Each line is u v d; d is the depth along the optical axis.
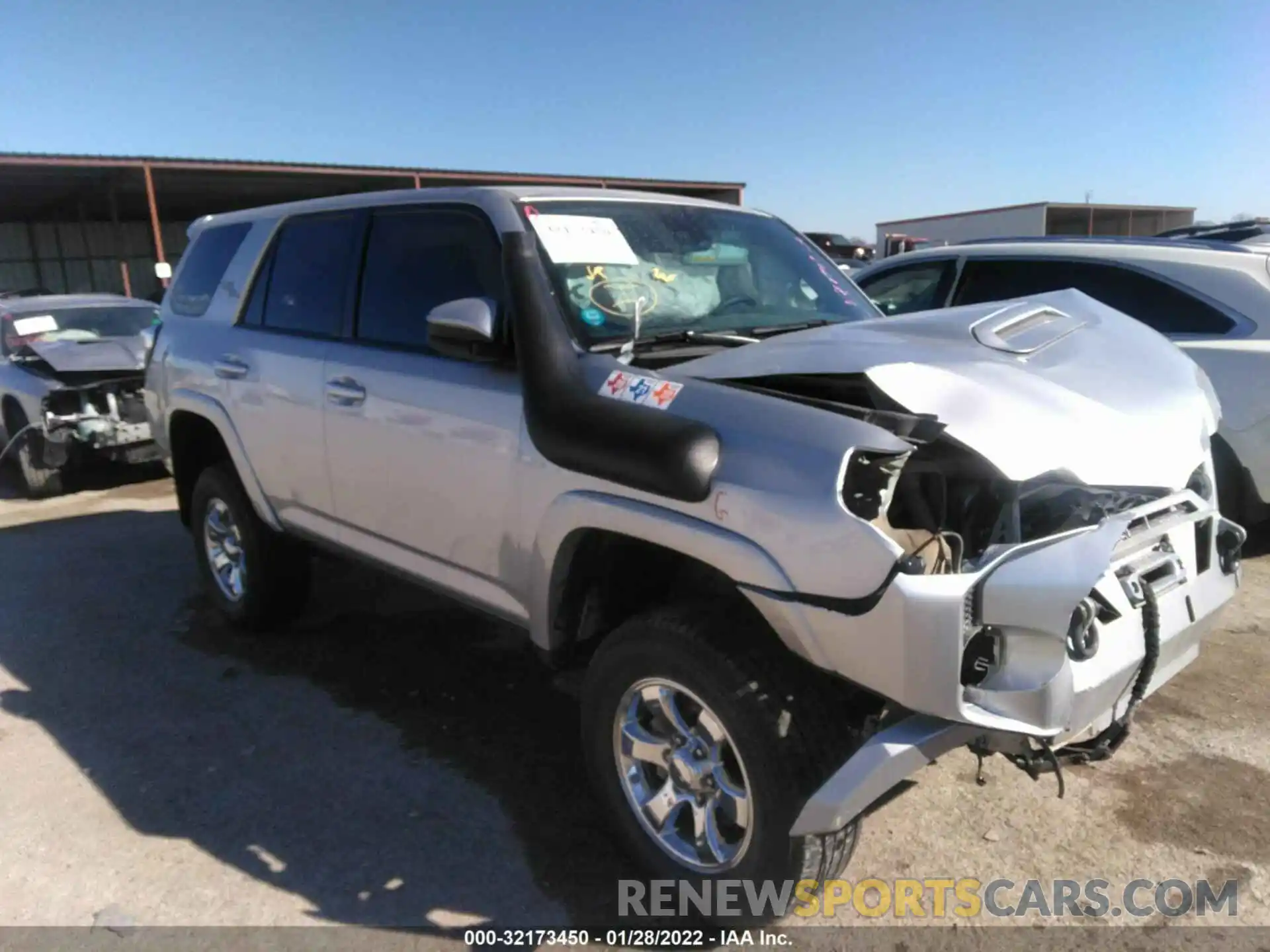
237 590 4.98
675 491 2.47
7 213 29.66
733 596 2.71
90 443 8.17
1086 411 2.62
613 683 2.80
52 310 9.34
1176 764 3.50
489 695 4.22
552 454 2.79
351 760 3.70
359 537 3.95
